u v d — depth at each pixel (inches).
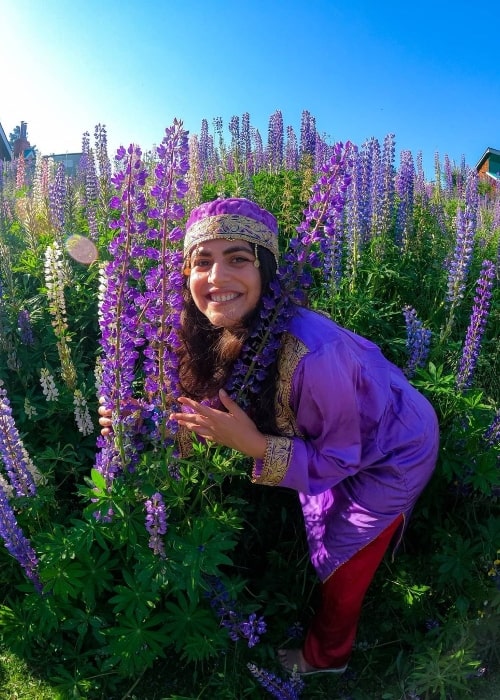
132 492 42.4
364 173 85.2
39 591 45.0
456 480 55.4
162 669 47.9
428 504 55.2
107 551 43.9
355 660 49.8
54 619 44.0
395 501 41.4
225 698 45.2
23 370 63.1
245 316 39.0
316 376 36.8
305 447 38.9
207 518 43.7
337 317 71.9
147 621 44.0
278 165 134.7
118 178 36.3
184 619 43.9
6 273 69.9
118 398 40.4
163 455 42.7
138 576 40.2
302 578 54.1
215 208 37.2
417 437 41.6
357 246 79.0
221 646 47.0
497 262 87.0
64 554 42.6
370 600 53.8
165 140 36.2
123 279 37.8
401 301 84.3
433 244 95.5
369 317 71.8
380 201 87.8
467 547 50.3
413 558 54.4
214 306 38.3
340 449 38.8
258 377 39.0
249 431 38.1
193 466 45.3
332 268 71.8
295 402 38.7
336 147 36.7
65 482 58.1
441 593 52.3
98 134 88.7
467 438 54.2
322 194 37.0
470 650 46.2
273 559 54.5
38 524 49.7
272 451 38.3
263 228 37.7
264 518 57.5
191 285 39.2
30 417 53.9
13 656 47.2
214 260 37.6
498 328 78.5
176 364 40.9
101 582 43.7
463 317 81.0
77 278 72.7
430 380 57.2
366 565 42.6
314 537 46.0
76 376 57.8
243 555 56.5
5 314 66.6
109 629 42.8
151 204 77.0
